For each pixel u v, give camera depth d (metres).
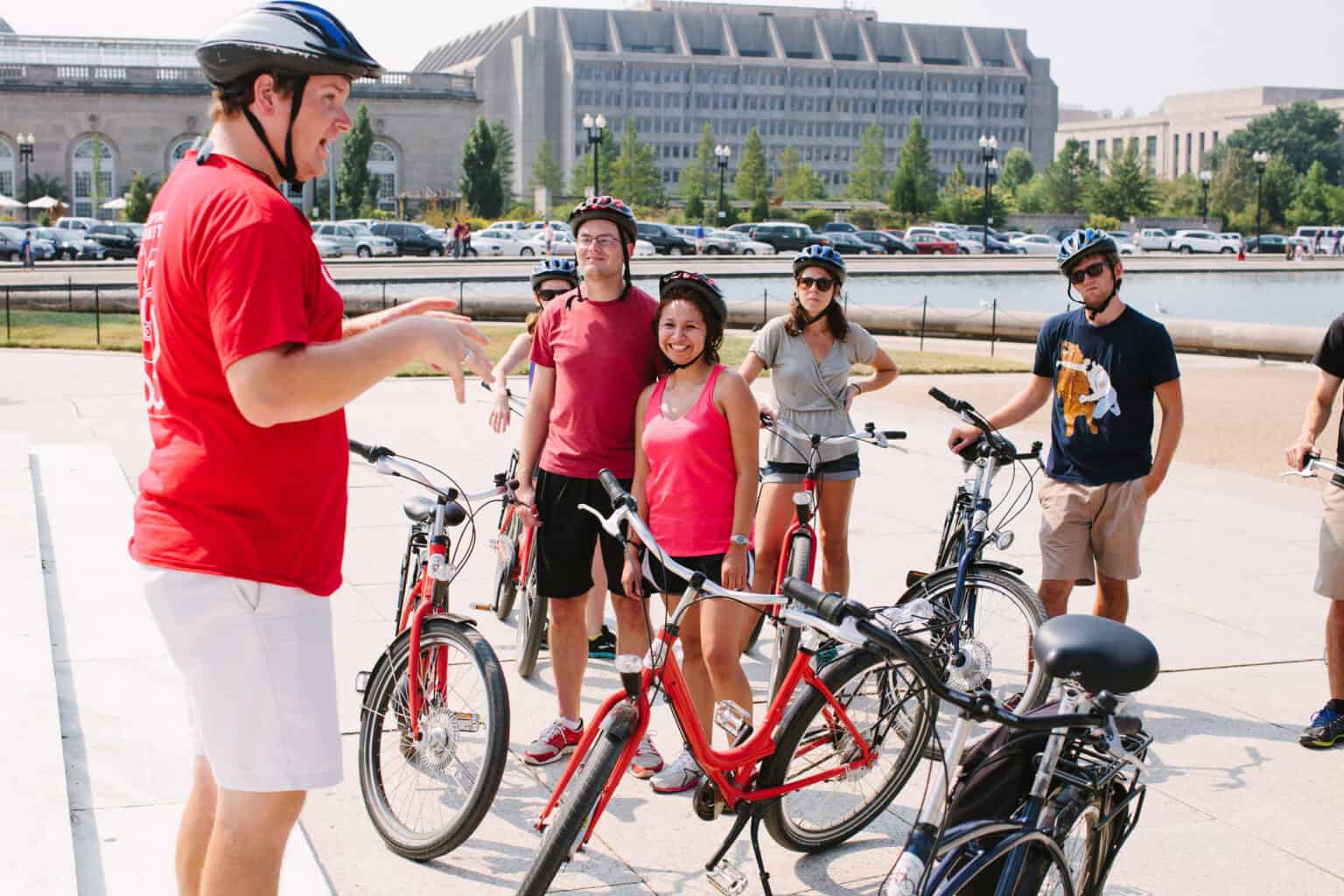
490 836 4.23
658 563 4.49
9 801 3.86
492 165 87.12
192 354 2.55
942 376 19.03
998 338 26.19
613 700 3.62
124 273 38.09
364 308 29.72
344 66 2.63
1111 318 5.34
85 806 4.21
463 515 4.32
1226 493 10.31
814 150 138.88
